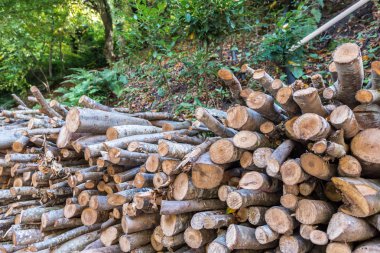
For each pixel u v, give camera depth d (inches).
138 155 76.4
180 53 168.7
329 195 57.2
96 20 323.3
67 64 309.4
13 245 90.9
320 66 149.6
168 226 67.2
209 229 66.6
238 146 61.9
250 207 62.4
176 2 154.3
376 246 49.0
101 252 74.6
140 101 199.0
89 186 83.7
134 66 220.7
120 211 77.8
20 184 93.6
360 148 53.8
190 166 64.8
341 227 49.4
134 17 155.6
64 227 86.1
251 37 180.9
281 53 150.0
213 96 159.3
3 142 100.0
